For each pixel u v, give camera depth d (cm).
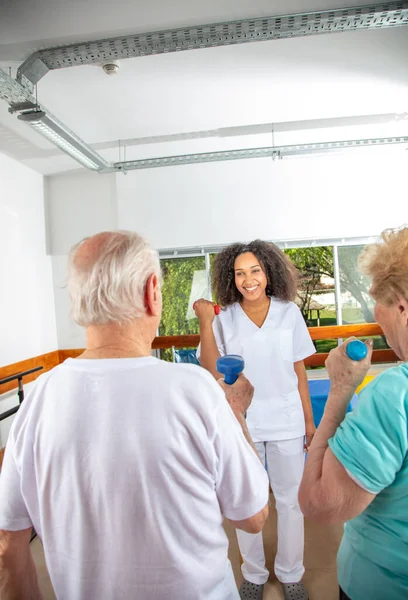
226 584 62
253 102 306
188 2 192
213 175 438
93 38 215
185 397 56
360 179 427
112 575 55
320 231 432
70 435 55
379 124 355
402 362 66
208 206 440
